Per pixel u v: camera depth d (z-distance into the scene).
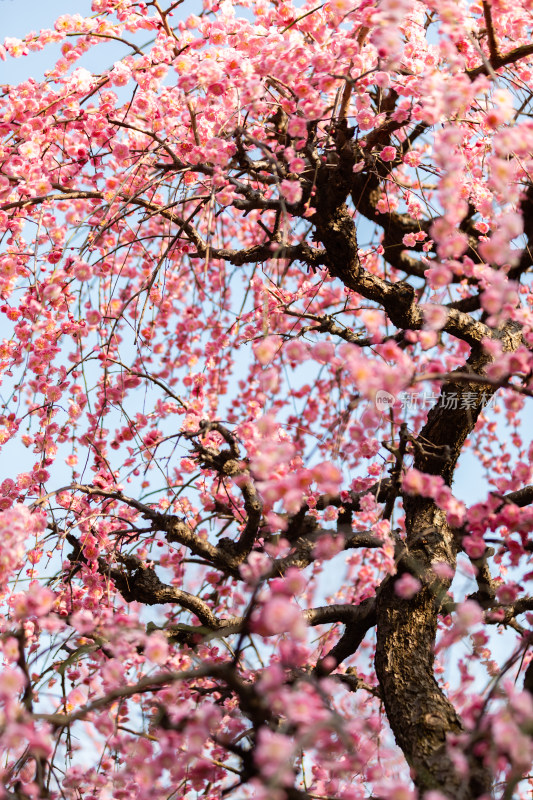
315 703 2.73
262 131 5.91
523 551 3.90
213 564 5.14
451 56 4.20
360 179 6.14
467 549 3.92
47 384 5.22
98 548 5.05
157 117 5.41
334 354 3.69
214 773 4.02
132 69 5.29
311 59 4.76
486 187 5.48
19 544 3.94
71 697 3.79
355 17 4.65
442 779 3.72
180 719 3.18
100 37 5.59
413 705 4.23
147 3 5.73
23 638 3.70
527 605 4.97
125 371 5.56
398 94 5.15
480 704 3.25
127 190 5.70
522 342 5.56
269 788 2.44
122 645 3.64
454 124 5.18
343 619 5.22
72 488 4.74
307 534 5.11
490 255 3.47
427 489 3.91
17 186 5.29
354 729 3.42
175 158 5.02
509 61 4.82
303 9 5.70
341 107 5.04
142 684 3.19
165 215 5.27
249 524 4.97
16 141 5.47
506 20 5.44
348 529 5.32
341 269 5.34
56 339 5.24
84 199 5.72
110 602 5.14
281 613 2.78
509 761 3.12
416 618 4.71
